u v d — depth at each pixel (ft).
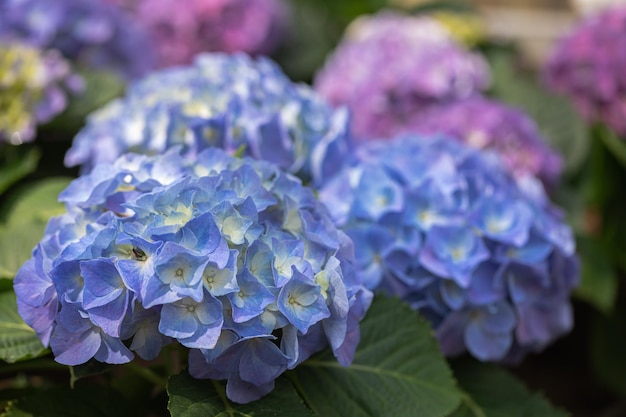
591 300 2.93
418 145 2.48
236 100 2.38
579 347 3.52
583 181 3.32
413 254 2.28
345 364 1.99
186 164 2.06
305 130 2.44
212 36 3.86
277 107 2.44
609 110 3.34
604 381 3.23
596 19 3.49
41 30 2.99
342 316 1.95
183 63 3.87
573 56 3.41
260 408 1.97
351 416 2.09
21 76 2.72
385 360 2.16
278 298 1.90
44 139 2.92
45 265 1.96
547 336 2.42
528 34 5.24
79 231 2.00
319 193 2.37
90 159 2.54
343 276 2.00
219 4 3.84
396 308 2.21
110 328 1.88
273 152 2.37
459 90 3.29
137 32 3.22
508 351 2.45
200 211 1.92
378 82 3.23
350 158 2.48
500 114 2.95
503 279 2.30
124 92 3.00
